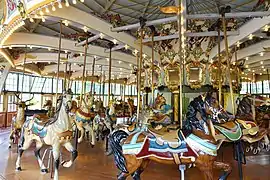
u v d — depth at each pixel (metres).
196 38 9.68
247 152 7.86
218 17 6.47
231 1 7.78
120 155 3.82
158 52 10.30
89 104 9.53
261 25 6.72
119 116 12.21
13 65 11.23
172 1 7.93
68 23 6.32
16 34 8.08
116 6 8.21
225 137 4.68
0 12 6.77
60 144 4.88
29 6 5.02
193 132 3.61
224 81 10.19
